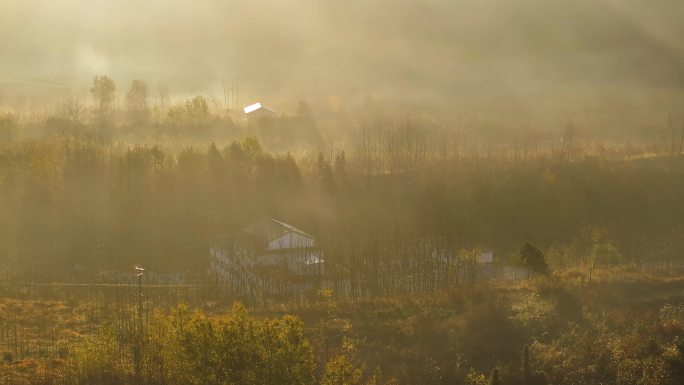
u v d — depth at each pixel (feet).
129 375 186.70
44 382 190.80
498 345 221.87
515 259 273.95
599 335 221.46
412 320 240.12
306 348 169.78
